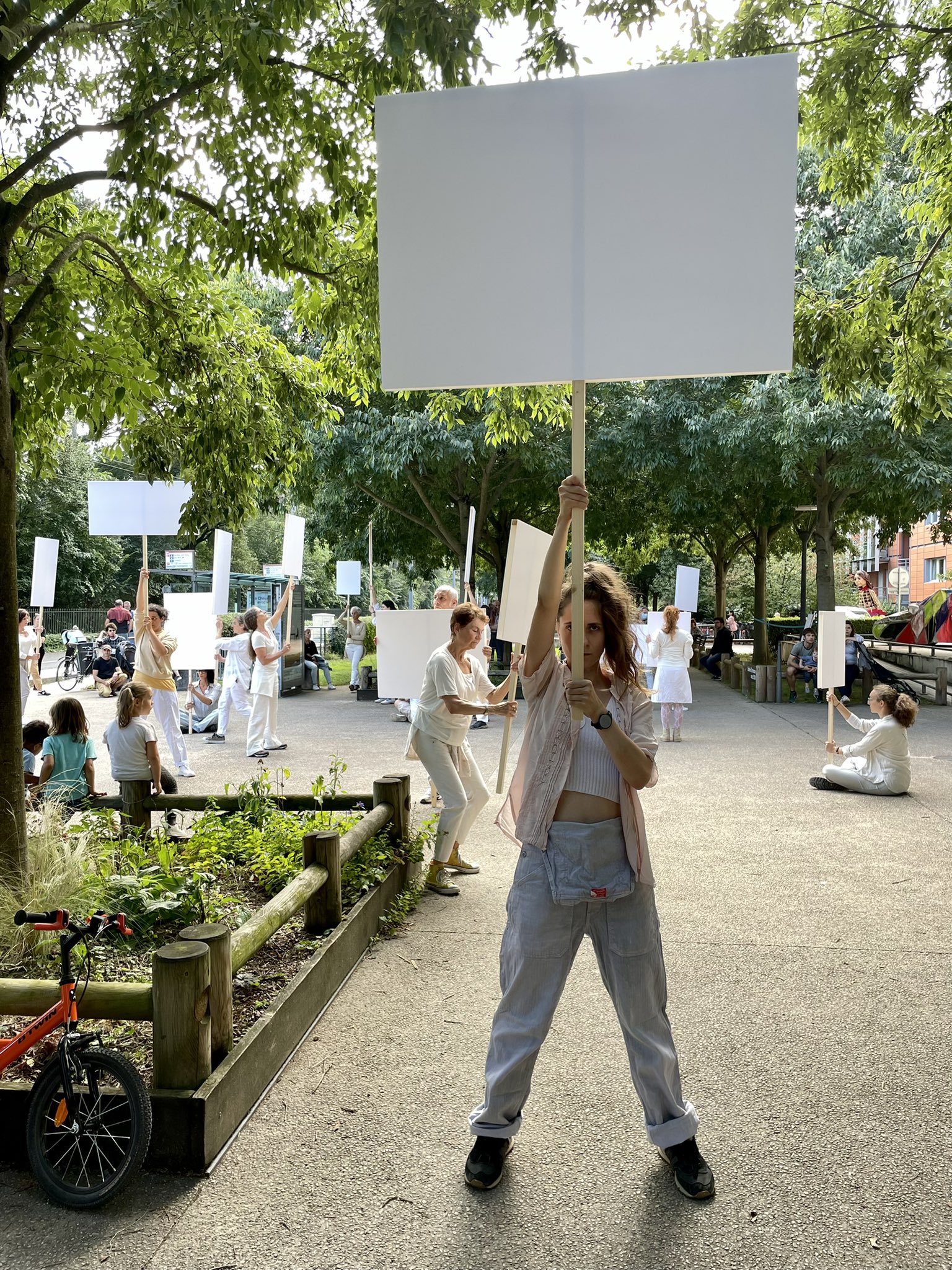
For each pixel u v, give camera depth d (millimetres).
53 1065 2998
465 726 6379
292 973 4312
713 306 2680
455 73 4469
